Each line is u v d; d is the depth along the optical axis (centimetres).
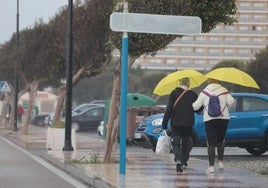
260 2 18125
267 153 3092
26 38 5003
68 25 3156
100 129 4728
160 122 2880
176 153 1981
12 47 6359
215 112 1836
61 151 3111
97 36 3806
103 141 4156
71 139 3241
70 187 1855
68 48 3150
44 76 4903
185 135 1973
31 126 7112
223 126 1881
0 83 6066
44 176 2156
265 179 1812
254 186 1645
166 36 2162
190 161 2422
